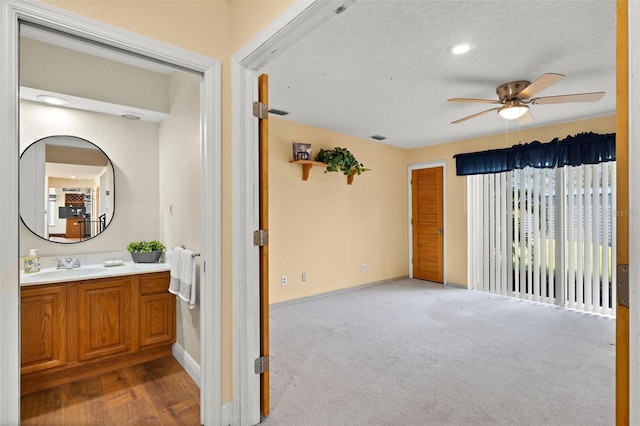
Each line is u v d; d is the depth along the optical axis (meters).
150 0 1.72
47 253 2.89
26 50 2.51
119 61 2.88
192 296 2.35
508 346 3.09
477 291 5.13
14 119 1.35
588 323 3.71
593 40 2.35
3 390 1.32
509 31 2.24
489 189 5.05
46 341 2.37
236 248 1.95
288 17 1.53
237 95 1.93
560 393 2.30
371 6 1.98
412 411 2.10
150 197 3.37
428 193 5.79
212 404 1.92
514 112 3.01
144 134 3.34
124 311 2.67
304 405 2.17
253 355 1.99
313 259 4.70
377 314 4.03
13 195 1.35
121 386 2.43
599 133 4.04
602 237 4.02
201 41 1.88
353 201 5.20
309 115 4.11
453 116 4.11
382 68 2.80
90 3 1.55
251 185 1.98
